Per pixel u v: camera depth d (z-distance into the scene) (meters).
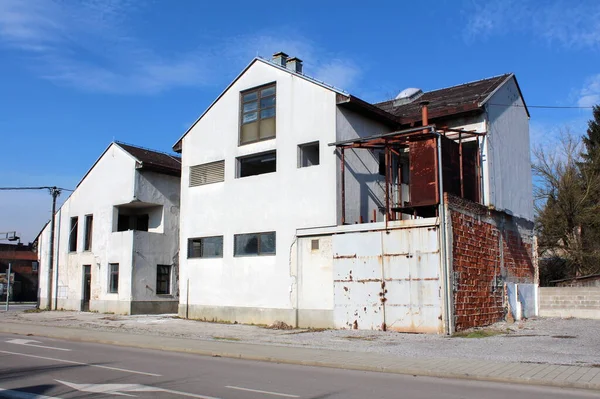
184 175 25.47
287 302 20.75
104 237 29.77
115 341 16.48
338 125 20.50
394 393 8.66
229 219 23.27
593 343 14.73
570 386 9.30
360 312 18.70
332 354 13.14
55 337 18.44
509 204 22.89
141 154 30.47
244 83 23.72
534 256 24.72
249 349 14.23
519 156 24.67
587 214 32.72
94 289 29.81
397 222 18.27
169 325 21.64
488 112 21.75
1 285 57.41
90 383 9.41
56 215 33.53
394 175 23.08
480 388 9.19
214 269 23.52
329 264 19.77
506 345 14.47
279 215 21.52
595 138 42.03
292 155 21.47
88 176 31.58
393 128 23.56
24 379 9.80
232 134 23.81
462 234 18.42
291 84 21.95
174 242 29.91
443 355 12.86
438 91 27.25
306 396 8.37
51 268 32.69
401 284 17.92
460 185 19.56
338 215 19.95
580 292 22.83
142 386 9.14
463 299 17.91
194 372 10.83
